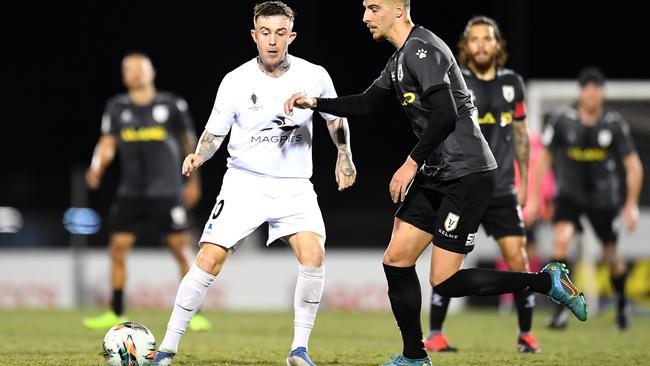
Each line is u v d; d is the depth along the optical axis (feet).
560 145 124.57
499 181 87.97
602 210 124.88
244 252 164.66
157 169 118.21
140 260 161.27
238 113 69.82
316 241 69.82
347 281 159.63
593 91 122.93
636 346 99.66
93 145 257.34
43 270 164.66
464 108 66.74
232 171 70.95
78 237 165.68
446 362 79.41
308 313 69.82
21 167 257.14
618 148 124.88
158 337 104.27
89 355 82.38
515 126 89.51
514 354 87.61
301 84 70.33
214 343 96.53
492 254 160.56
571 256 155.53
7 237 185.06
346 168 71.51
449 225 66.85
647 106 161.79
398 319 69.56
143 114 118.01
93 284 164.86
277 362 77.00
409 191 69.10
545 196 144.46
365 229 188.44
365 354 85.61
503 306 160.35
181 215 119.34
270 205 69.87
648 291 156.04
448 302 90.74
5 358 79.82
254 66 70.33
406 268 69.00
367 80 237.25
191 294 69.31
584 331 122.31
